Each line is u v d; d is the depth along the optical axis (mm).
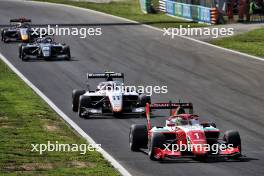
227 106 135125
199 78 168250
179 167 87625
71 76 172000
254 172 84688
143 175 84375
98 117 124500
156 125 117250
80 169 86375
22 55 198375
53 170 85812
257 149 99125
